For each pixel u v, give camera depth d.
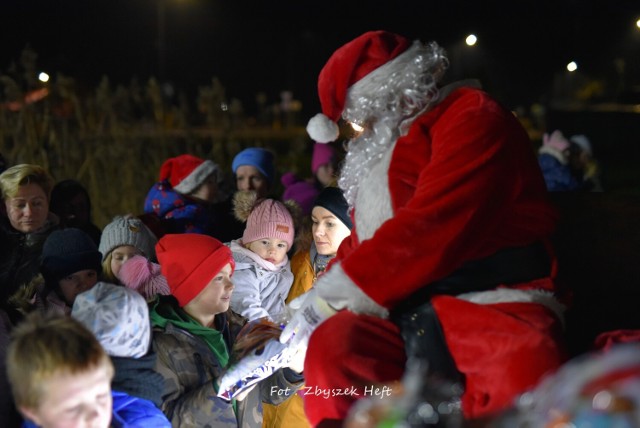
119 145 8.22
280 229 3.84
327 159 6.18
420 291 2.50
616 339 2.61
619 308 3.34
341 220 3.66
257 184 5.91
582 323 3.30
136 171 8.32
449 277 2.46
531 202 2.50
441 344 2.42
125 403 2.59
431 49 2.66
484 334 2.34
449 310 2.41
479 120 2.46
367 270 2.37
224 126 9.74
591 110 14.28
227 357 3.13
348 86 2.65
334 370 2.35
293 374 3.10
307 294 2.86
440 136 2.50
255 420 3.14
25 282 3.95
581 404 1.43
